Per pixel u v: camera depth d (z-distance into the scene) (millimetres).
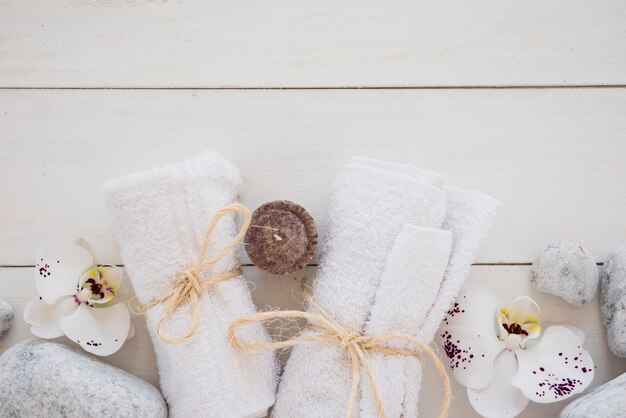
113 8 448
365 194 394
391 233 388
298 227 407
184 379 397
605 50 454
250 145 448
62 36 447
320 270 409
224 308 402
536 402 426
